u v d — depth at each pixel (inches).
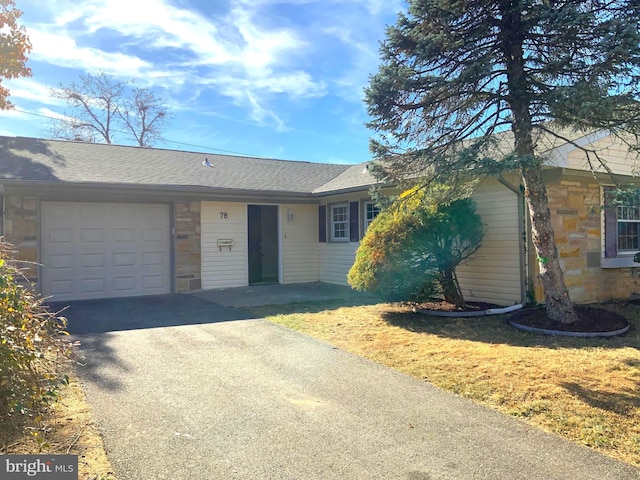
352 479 105.7
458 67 256.4
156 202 420.8
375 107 266.1
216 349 221.0
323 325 276.2
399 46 262.5
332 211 510.9
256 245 540.7
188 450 118.8
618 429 131.1
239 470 109.2
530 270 314.7
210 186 422.0
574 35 219.5
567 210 331.0
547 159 261.7
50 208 374.3
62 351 140.9
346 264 483.8
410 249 294.4
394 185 297.3
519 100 240.8
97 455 114.9
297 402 153.3
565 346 222.8
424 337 244.8
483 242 343.0
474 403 152.8
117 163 441.7
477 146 239.0
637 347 220.4
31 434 120.6
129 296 404.2
